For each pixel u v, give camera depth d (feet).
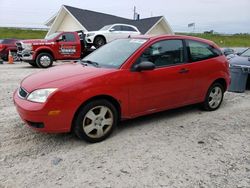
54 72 14.84
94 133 14.06
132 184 10.58
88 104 13.48
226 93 26.61
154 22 100.07
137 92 15.05
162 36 16.80
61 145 13.73
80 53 50.78
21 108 13.09
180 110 20.02
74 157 12.55
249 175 11.39
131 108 15.06
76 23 89.92
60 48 48.21
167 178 11.02
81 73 14.12
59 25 96.63
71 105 12.95
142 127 16.39
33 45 45.78
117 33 63.16
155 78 15.67
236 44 150.71
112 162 12.16
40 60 46.47
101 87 13.66
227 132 16.01
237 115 19.30
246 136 15.49
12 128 15.69
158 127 16.47
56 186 10.40
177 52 17.16
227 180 10.98
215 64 19.17
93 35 59.31
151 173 11.34
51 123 12.81
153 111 16.22
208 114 19.30
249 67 26.58
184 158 12.66
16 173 11.20
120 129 16.01
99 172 11.35
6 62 58.70
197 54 18.34
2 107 19.84
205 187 10.49
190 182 10.78
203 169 11.75
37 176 11.01
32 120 12.82
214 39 167.32
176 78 16.71
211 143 14.39
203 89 18.72
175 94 16.99
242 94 26.37
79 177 10.98
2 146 13.47
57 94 12.65
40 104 12.66
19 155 12.65
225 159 12.69
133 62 15.02
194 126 16.81
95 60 16.58
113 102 14.55
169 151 13.32
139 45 15.87
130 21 104.88
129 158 12.53
